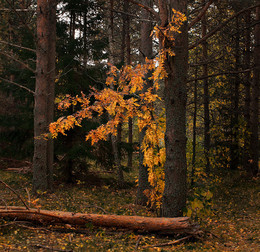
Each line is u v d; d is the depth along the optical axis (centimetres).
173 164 593
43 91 939
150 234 555
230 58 1313
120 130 1542
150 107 662
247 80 1292
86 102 601
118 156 1230
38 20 944
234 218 744
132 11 1491
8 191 881
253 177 1216
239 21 1264
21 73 1243
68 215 562
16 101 1252
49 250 437
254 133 1277
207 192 615
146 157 661
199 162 1125
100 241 500
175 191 590
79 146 1088
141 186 902
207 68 1276
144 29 958
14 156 1169
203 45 1228
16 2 1331
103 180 1262
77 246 464
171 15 590
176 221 537
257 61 1251
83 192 1020
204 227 655
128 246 481
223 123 1359
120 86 644
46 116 954
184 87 595
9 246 433
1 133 1106
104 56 1260
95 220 557
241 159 1376
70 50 1123
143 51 955
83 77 1175
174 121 595
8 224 523
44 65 941
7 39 1364
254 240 542
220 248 499
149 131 668
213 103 1602
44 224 567
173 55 565
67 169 1174
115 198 988
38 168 924
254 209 824
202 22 1220
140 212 784
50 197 870
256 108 1277
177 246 494
